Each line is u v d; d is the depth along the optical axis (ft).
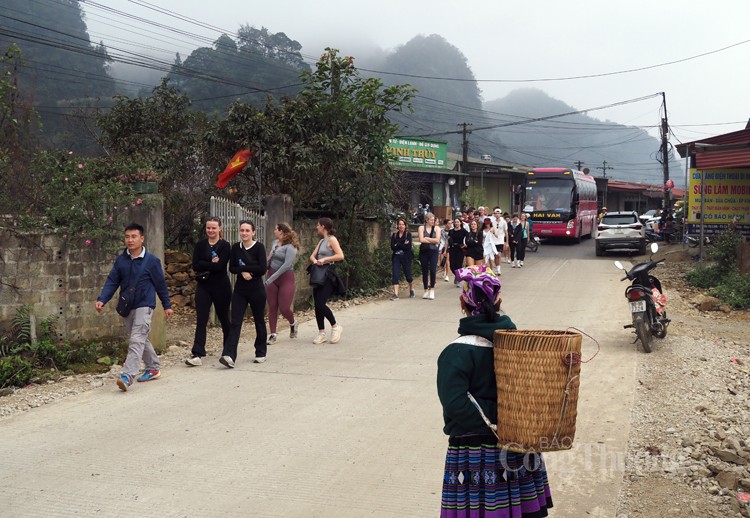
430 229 49.96
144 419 22.41
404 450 19.58
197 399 24.72
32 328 28.53
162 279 26.99
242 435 20.84
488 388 11.25
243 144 47.09
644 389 26.13
